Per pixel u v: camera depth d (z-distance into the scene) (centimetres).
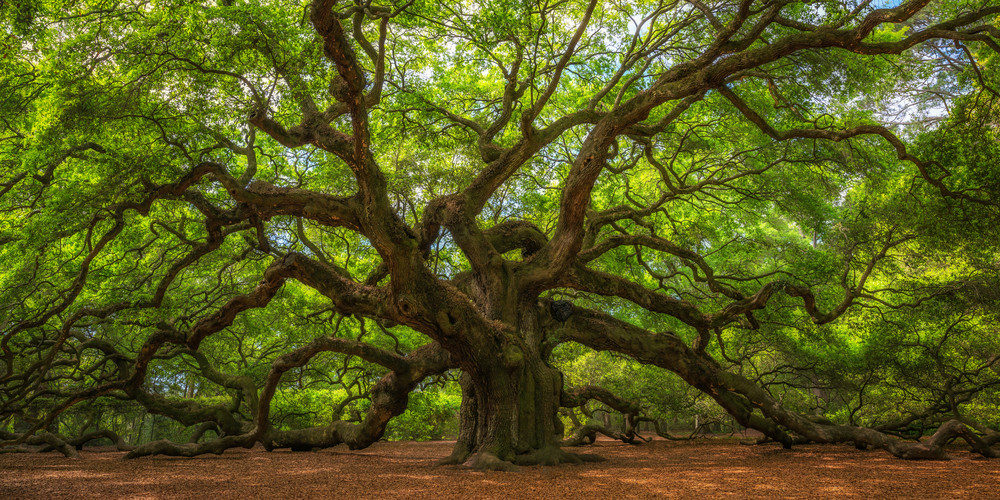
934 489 898
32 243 1548
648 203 2491
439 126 1936
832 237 2308
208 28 1292
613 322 1602
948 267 2284
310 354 1438
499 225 1603
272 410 2411
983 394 2144
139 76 1345
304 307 2405
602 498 823
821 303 2216
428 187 2142
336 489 936
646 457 1529
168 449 1545
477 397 1350
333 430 1680
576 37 1331
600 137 1269
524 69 1798
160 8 1371
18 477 1131
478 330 1268
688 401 2459
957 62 2138
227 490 936
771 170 2225
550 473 1145
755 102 1922
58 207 1402
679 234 2355
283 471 1221
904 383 2120
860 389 2195
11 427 2536
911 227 1847
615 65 1823
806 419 1589
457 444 1379
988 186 1600
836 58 1594
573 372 2969
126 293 1966
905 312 2114
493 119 2073
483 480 1038
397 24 1662
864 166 1927
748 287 2300
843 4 1314
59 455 1722
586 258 1633
